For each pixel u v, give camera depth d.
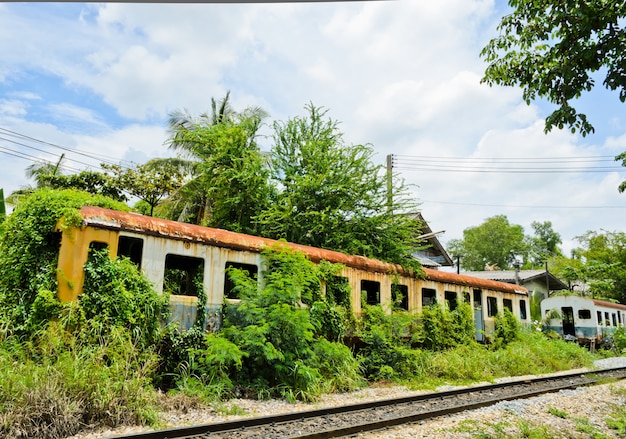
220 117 21.39
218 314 9.09
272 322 8.85
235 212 18.30
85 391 6.10
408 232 16.72
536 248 57.34
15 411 5.41
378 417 7.20
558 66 6.09
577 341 24.17
